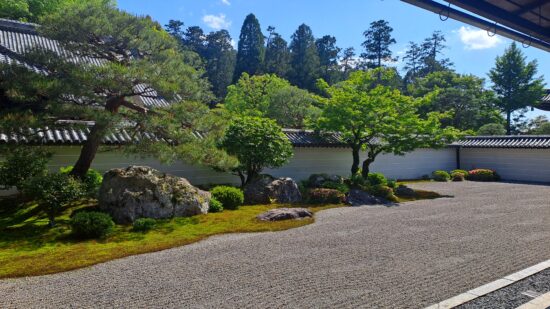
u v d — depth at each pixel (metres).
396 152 14.65
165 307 3.83
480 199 11.83
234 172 12.40
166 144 8.55
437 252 5.68
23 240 6.53
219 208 9.38
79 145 10.46
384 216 8.91
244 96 22.55
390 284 4.37
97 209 8.46
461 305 3.69
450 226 7.62
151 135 9.38
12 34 13.63
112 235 6.92
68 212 8.34
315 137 15.76
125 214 7.84
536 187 15.56
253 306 3.81
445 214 9.09
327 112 14.38
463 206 10.37
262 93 22.55
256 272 4.86
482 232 7.02
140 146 8.32
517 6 2.85
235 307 3.79
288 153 12.07
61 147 10.98
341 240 6.53
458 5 2.66
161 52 9.05
